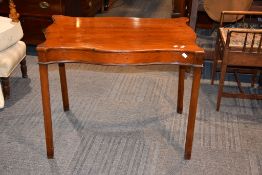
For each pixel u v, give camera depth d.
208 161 1.95
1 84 2.48
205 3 2.84
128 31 1.85
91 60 1.65
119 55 1.61
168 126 2.26
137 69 3.07
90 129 2.21
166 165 1.91
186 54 1.62
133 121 2.30
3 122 2.26
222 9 2.81
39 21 3.12
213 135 2.19
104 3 4.76
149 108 2.46
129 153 2.00
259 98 2.46
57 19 1.98
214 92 2.72
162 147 2.05
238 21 3.04
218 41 2.67
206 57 2.99
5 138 2.10
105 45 1.65
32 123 2.26
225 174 1.86
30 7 3.05
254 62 2.30
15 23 2.54
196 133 2.20
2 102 2.34
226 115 2.41
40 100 2.54
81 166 1.89
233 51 2.27
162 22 2.00
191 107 1.77
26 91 2.65
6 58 2.37
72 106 2.46
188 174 1.85
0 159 1.92
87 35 1.78
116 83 2.82
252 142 2.13
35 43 3.24
